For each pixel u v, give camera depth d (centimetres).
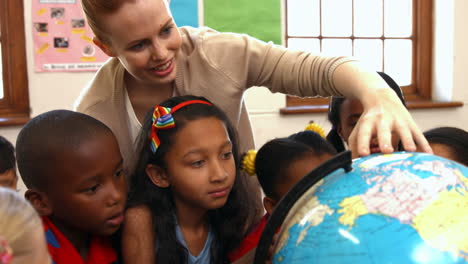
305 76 91
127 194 88
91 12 81
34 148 74
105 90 99
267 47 99
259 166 99
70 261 75
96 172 74
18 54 210
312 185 60
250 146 113
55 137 73
